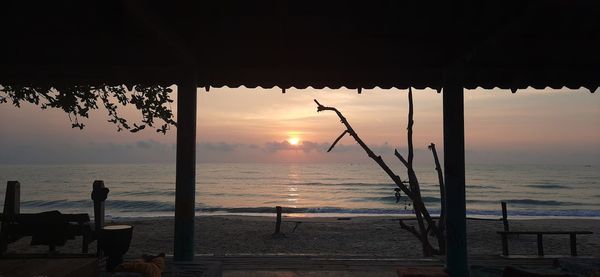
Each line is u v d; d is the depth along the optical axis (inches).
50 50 191.2
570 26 159.3
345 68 205.9
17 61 199.8
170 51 188.1
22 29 169.0
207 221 944.9
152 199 2044.8
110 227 193.9
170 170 5905.5
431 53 191.9
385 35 173.3
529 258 300.2
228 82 224.2
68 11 151.1
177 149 206.5
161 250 542.3
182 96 203.6
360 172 5723.4
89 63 201.5
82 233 251.0
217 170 6589.6
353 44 184.1
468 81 228.8
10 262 133.3
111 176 4288.9
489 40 160.9
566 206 1868.8
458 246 203.3
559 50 187.5
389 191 2731.3
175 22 153.6
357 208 1688.0
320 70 204.5
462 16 149.4
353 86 224.1
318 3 143.0
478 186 3075.8
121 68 204.1
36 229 247.8
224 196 2472.9
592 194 2486.5
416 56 195.6
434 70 206.4
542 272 153.9
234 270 258.7
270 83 224.4
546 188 2906.0
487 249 577.9
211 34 169.5
